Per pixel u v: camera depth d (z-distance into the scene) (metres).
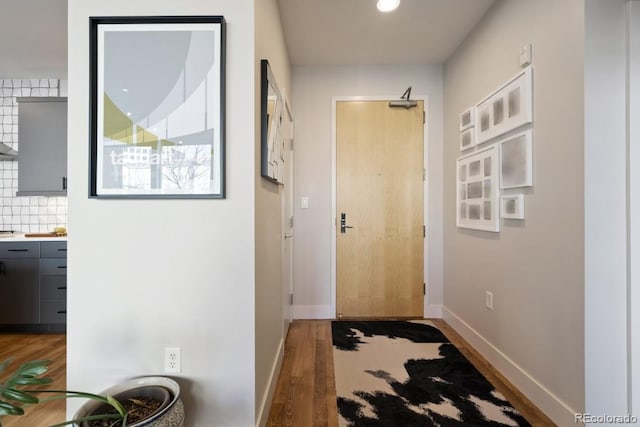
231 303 1.36
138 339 1.37
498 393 1.83
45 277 2.79
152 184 1.36
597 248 1.38
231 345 1.36
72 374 1.37
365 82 3.10
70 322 1.37
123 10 1.35
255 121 1.39
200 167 1.36
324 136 3.11
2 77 3.21
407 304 3.12
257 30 1.42
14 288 2.78
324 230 3.11
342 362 2.20
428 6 2.20
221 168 1.35
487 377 2.00
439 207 3.11
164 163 1.36
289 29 2.45
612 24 1.38
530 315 1.77
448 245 2.97
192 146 1.36
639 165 1.37
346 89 3.10
